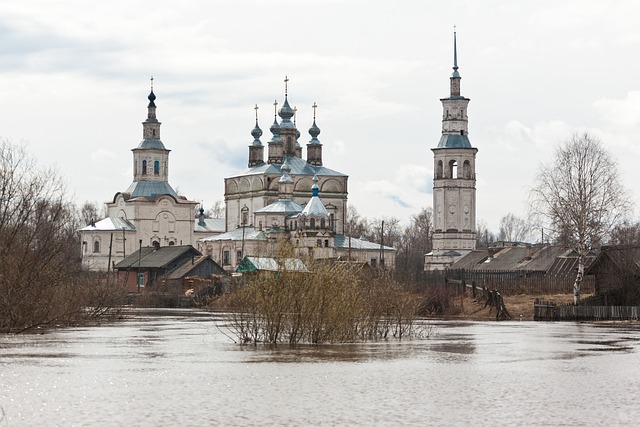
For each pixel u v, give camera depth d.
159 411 41.62
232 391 47.06
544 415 41.19
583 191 118.56
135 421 39.44
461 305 123.62
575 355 64.06
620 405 43.56
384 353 64.69
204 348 67.50
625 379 51.75
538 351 66.75
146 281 182.12
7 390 46.91
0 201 88.12
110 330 86.69
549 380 51.31
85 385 48.69
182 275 171.50
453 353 65.06
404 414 41.28
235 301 74.56
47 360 59.47
